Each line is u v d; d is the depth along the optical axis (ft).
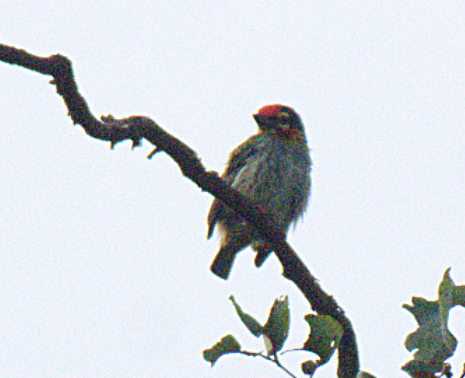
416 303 14.10
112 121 20.53
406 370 13.58
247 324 13.98
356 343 22.89
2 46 17.13
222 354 14.03
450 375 13.42
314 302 24.36
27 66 17.69
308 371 13.89
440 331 13.67
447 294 13.44
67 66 17.98
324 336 13.93
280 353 13.92
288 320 13.87
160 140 21.85
